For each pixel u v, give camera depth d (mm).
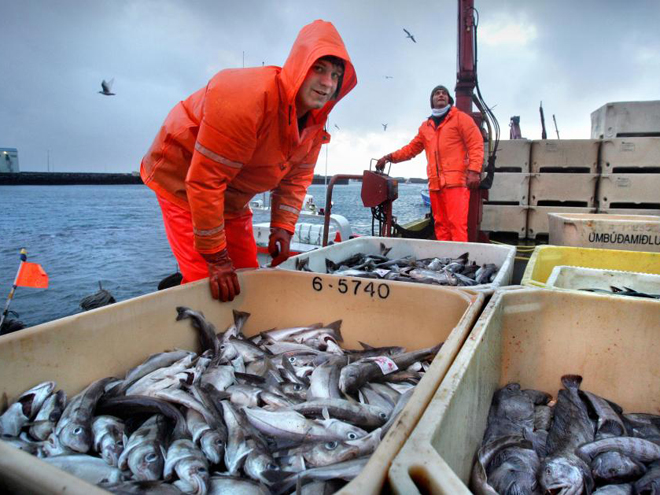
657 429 1909
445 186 5895
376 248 4523
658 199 6789
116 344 2020
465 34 6121
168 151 2686
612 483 1512
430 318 2447
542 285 2439
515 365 2270
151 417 1677
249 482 1390
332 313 2719
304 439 1654
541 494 1419
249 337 2719
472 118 6246
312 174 3248
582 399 2025
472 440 1533
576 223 4555
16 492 930
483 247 4055
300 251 7371
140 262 15852
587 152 7168
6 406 1570
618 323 2127
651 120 6820
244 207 3191
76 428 1564
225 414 1740
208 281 2553
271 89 2201
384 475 896
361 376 2020
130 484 1317
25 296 11383
